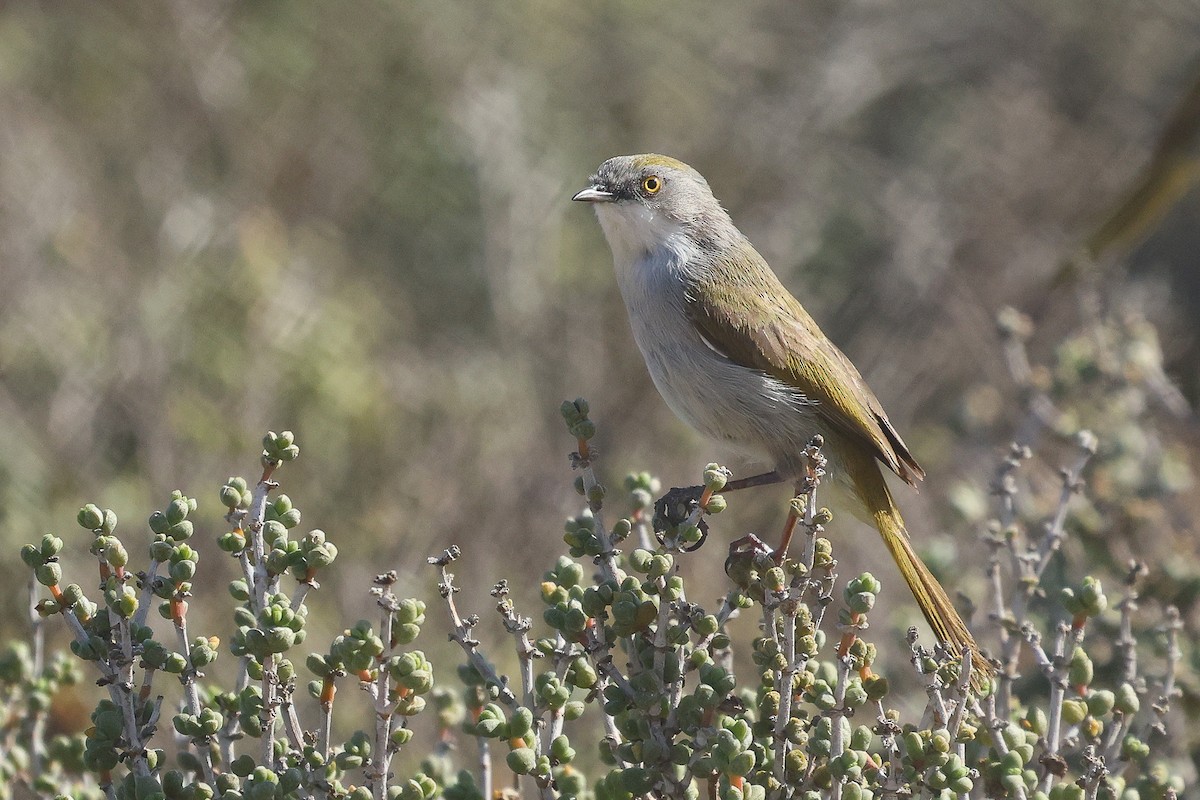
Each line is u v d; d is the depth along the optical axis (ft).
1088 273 43.37
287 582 37.11
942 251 55.77
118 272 44.83
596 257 53.78
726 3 61.82
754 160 59.36
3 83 49.29
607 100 58.59
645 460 44.34
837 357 30.55
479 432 43.39
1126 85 64.44
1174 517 33.09
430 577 38.99
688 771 18.88
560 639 20.40
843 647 19.07
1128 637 23.65
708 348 30.22
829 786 18.92
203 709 18.80
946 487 43.45
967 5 64.75
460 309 51.26
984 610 30.45
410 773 26.78
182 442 40.86
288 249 49.08
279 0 55.16
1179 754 26.21
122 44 52.75
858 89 61.36
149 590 18.65
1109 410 33.47
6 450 38.60
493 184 52.24
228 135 52.70
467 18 56.24
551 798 18.81
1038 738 20.86
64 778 22.52
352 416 43.57
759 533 43.57
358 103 54.13
